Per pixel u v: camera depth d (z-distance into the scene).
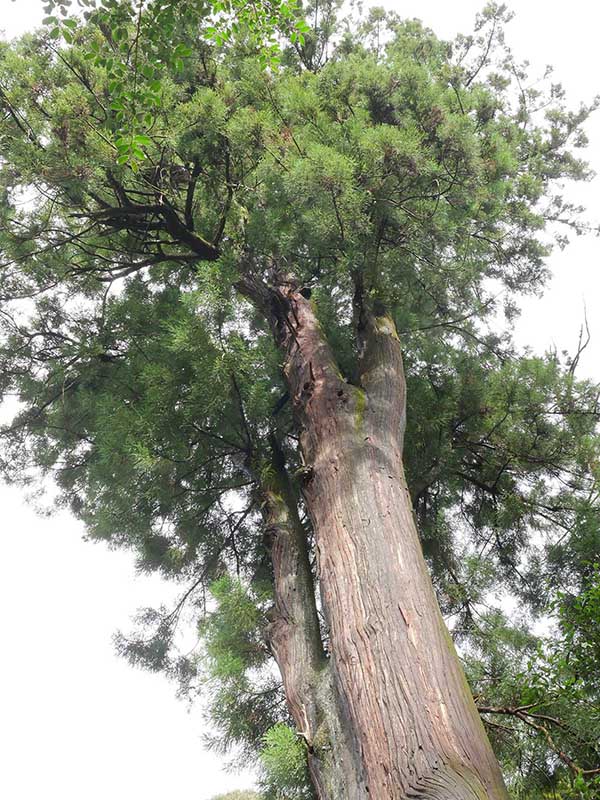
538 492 8.15
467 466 8.57
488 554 8.47
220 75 8.04
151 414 7.14
